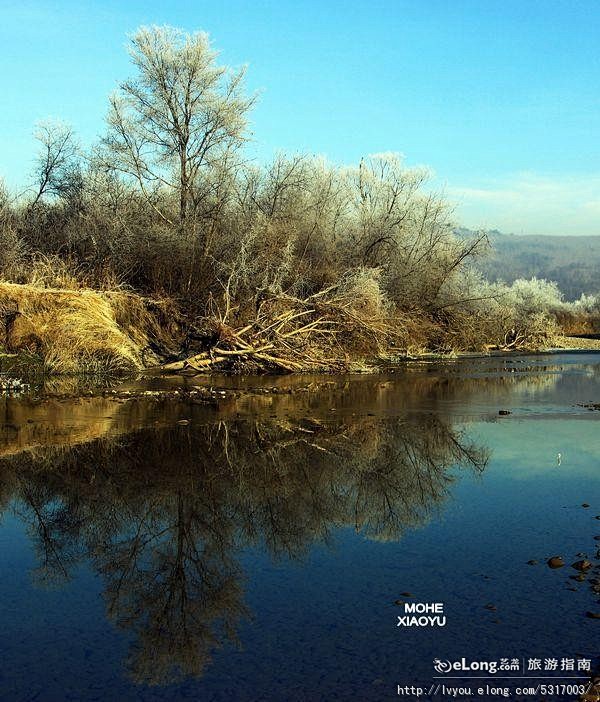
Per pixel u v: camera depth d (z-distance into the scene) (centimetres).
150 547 658
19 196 2784
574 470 932
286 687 421
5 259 2255
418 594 544
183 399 1535
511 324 3462
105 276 2280
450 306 3064
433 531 691
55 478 890
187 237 2444
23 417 1294
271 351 2112
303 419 1311
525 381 1988
